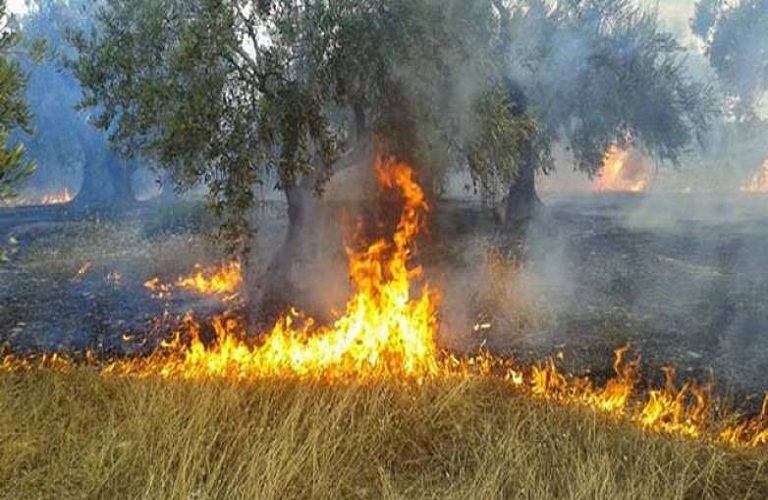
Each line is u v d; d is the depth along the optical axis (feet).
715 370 25.20
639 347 27.63
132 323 31.53
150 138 32.07
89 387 17.81
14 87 14.97
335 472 13.42
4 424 14.48
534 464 13.46
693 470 14.12
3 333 30.19
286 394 17.08
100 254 46.65
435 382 17.97
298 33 27.91
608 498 12.25
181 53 26.13
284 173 28.45
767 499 13.44
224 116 27.89
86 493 12.50
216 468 12.70
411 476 13.78
